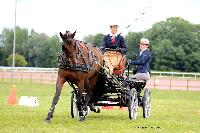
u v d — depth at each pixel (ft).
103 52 55.11
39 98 92.32
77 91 49.75
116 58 54.39
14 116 52.26
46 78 172.65
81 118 49.01
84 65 47.96
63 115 55.98
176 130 43.21
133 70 58.23
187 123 49.88
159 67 262.06
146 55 55.88
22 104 72.74
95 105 54.24
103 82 53.06
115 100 54.19
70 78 47.80
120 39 55.21
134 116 53.21
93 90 52.08
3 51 364.79
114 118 53.98
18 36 363.56
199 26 287.07
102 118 53.57
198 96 116.57
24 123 45.14
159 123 48.85
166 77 168.45
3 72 186.60
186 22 282.77
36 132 38.91
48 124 44.62
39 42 347.56
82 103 50.39
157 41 280.51
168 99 101.76
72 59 46.93
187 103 88.94
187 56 261.85
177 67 261.85
